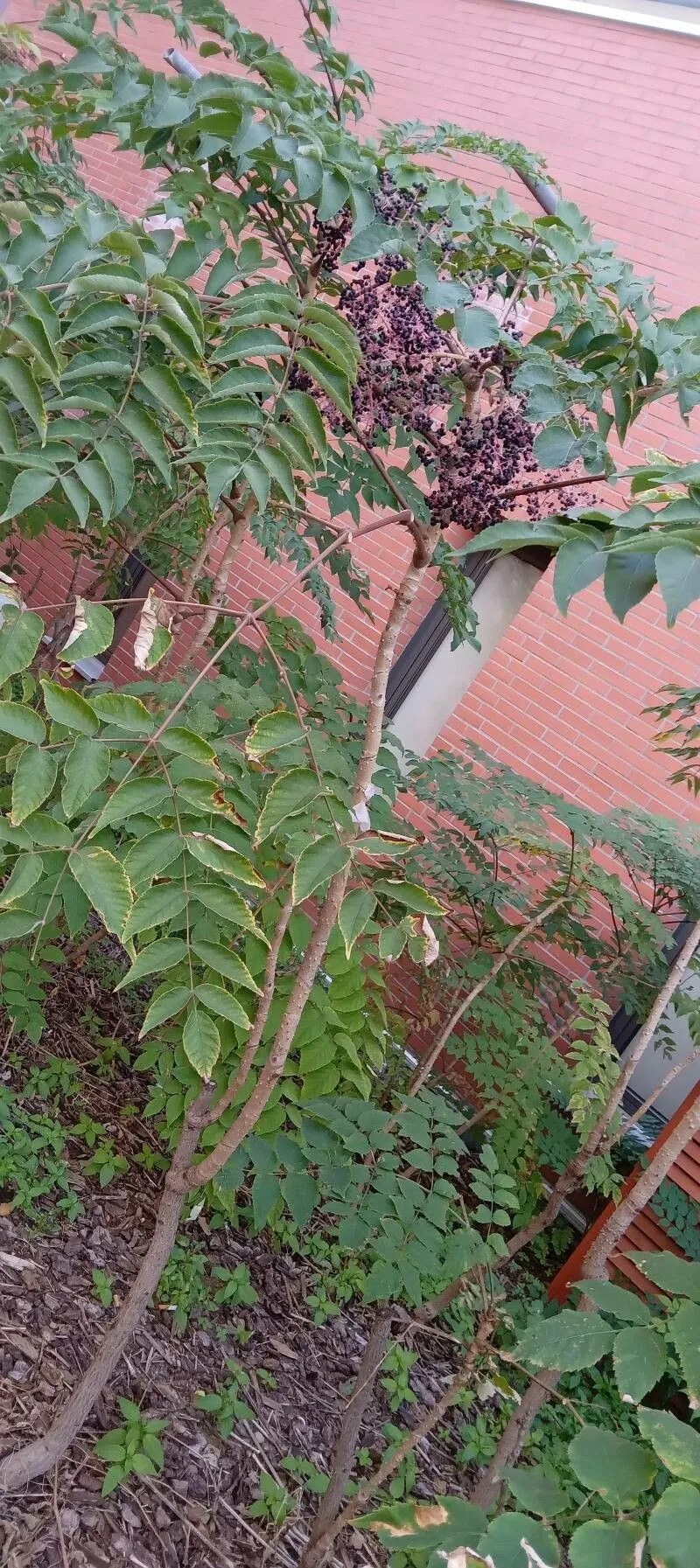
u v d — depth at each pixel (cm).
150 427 130
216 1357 273
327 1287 325
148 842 119
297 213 188
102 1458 212
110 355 134
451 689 587
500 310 169
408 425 179
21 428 158
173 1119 234
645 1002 396
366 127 612
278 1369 283
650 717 504
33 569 612
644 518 88
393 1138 187
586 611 526
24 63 288
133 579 584
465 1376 186
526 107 568
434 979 362
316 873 117
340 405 142
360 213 147
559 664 528
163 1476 225
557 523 90
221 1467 237
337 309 171
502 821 351
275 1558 220
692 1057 276
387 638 143
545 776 525
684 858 364
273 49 181
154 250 152
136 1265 284
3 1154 288
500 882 365
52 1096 332
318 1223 350
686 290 510
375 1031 206
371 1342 232
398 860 329
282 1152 178
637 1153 428
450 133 179
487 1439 284
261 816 120
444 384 171
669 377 143
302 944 184
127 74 165
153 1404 242
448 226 160
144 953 123
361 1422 279
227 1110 191
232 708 212
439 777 351
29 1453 203
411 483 195
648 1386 93
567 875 358
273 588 611
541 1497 86
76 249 136
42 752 112
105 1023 386
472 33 595
